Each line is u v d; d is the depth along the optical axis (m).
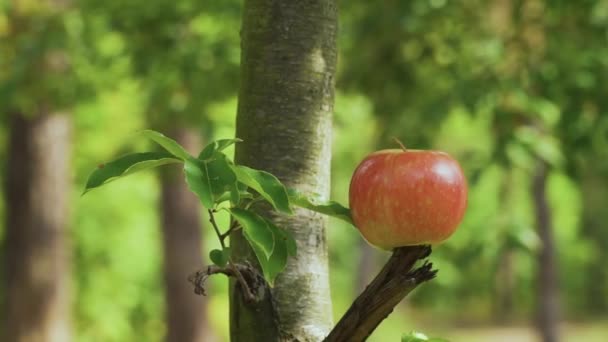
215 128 8.92
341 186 25.00
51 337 14.83
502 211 8.62
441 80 9.09
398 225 2.36
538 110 7.51
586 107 7.89
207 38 8.74
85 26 9.35
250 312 2.70
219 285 21.19
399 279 2.42
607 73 7.80
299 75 2.79
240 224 2.43
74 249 20.67
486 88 7.62
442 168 2.38
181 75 8.44
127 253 21.16
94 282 20.88
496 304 35.47
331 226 30.33
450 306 34.03
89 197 20.53
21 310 14.73
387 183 2.37
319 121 2.80
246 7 2.84
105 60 9.25
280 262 2.43
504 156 7.58
